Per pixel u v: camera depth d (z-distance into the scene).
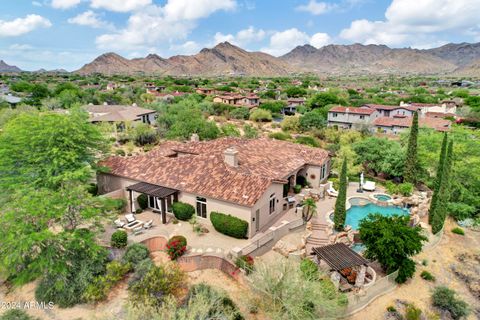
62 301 18.42
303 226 28.16
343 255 20.92
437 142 40.62
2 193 23.09
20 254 17.94
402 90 178.25
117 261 20.75
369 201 35.38
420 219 32.50
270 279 17.19
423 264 25.69
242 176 26.92
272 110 110.19
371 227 22.84
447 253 27.95
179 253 21.94
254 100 125.62
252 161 31.83
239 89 180.75
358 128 72.62
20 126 25.44
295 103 122.50
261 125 89.88
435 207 30.42
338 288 20.02
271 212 28.08
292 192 34.72
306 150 38.78
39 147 25.30
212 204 26.09
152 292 18.25
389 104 111.75
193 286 19.61
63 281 18.58
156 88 165.50
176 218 27.98
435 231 29.59
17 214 18.14
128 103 103.88
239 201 24.34
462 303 21.12
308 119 80.06
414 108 90.44
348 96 138.25
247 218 24.34
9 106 77.56
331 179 39.66
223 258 21.62
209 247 23.39
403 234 21.88
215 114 106.38
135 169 31.16
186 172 29.14
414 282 23.41
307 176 36.81
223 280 20.75
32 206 18.06
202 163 29.89
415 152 38.38
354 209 33.38
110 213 24.75
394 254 22.16
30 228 18.02
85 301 18.73
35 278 20.81
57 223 21.84
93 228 22.81
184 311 15.15
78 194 21.47
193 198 27.22
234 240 24.50
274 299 16.73
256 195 24.66
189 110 67.81
